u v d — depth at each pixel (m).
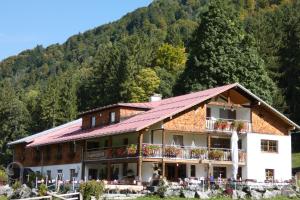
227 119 51.00
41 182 45.69
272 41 89.56
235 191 38.56
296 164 67.56
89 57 196.38
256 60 74.38
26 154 69.31
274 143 51.72
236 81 72.19
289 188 41.06
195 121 47.97
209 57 74.19
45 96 108.62
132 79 103.38
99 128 53.38
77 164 55.47
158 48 127.00
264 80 73.56
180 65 118.12
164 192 37.28
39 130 107.50
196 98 49.16
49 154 62.84
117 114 52.00
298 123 81.88
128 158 46.41
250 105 51.09
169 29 183.62
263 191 39.69
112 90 105.94
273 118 52.00
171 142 48.81
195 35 77.88
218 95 49.88
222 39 75.06
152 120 44.94
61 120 107.75
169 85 100.44
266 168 50.88
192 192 37.59
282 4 148.88
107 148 49.88
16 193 40.31
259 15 132.75
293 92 83.06
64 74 145.62
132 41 122.25
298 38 85.62
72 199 33.16
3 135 101.12
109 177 49.44
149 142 47.81
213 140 51.00
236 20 78.94
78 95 116.56
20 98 122.50
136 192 39.34
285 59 86.56
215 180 43.03
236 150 43.94
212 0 77.75
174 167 49.12
